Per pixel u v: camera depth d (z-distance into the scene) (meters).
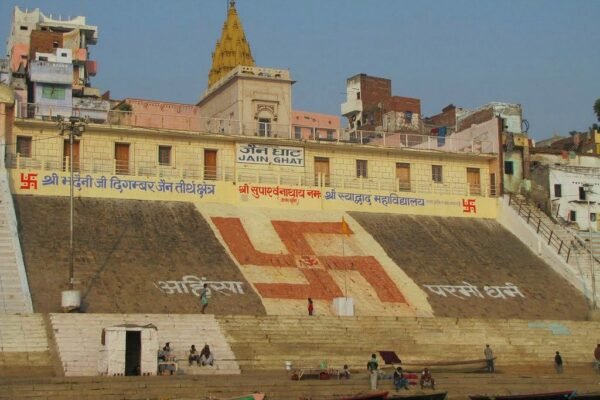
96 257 50.84
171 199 60.00
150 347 39.06
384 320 49.12
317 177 64.94
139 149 61.09
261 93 74.62
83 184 57.84
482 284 57.19
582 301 57.53
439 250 60.88
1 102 57.50
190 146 62.44
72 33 87.12
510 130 75.38
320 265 55.94
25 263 48.62
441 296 54.59
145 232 55.19
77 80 85.81
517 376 43.12
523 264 61.28
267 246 56.88
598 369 46.72
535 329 51.31
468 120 78.12
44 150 58.56
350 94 98.12
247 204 61.78
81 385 35.03
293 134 74.44
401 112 89.44
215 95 78.94
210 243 55.66
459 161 69.62
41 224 53.16
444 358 46.84
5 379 35.69
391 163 67.62
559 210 70.25
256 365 42.97
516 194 70.56
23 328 41.38
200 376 38.59
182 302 48.06
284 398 36.69
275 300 50.53
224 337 44.53
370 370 39.66
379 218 64.19
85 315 42.75
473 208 67.88
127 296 47.44
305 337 46.22
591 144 84.12
